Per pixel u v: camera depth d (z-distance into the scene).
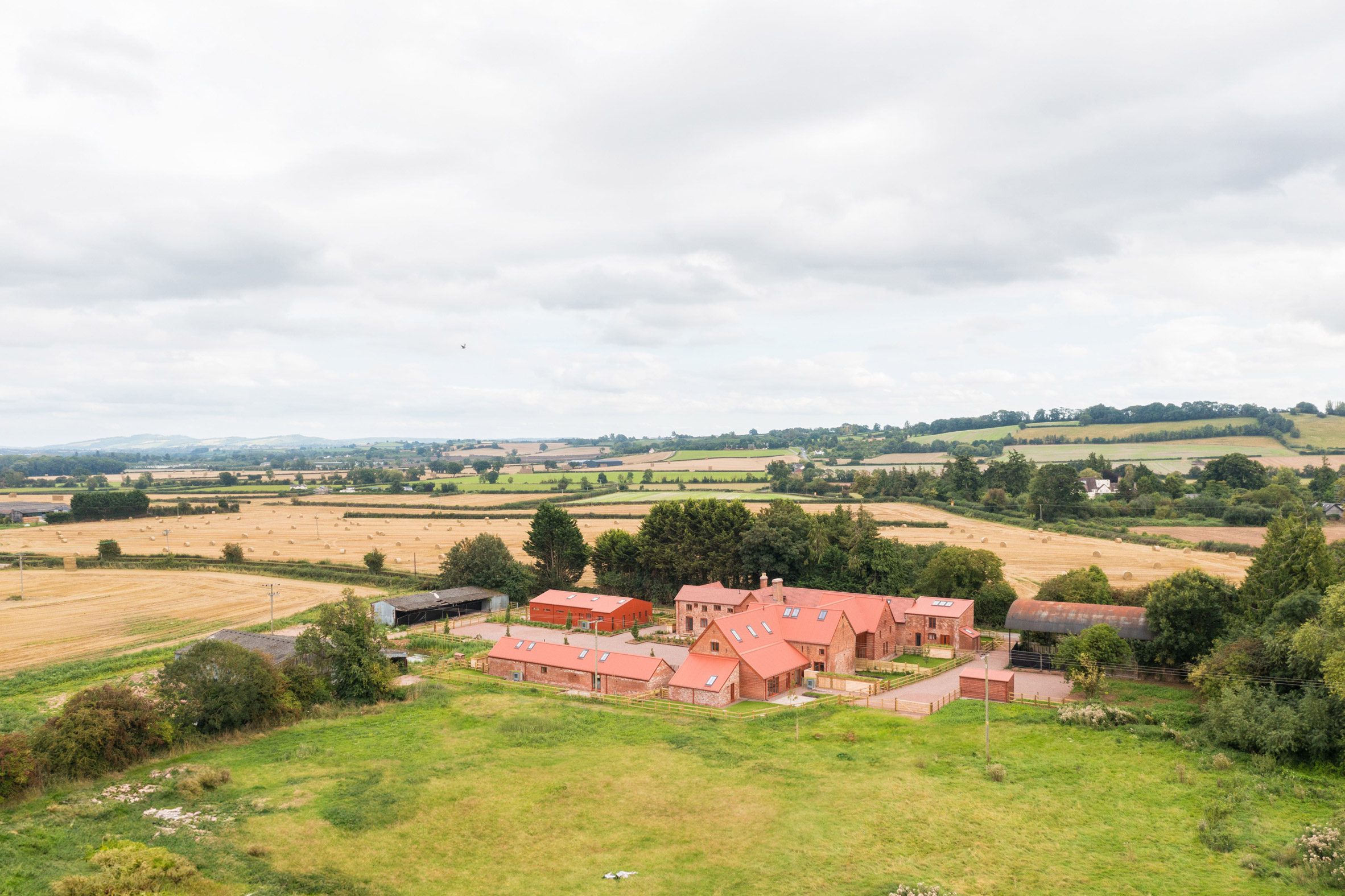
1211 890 44.28
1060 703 77.44
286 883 45.84
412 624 125.81
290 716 76.25
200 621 121.06
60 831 50.91
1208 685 71.44
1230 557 151.75
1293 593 75.25
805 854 49.41
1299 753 60.47
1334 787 55.84
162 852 45.84
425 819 54.94
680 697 84.25
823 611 97.06
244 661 74.31
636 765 64.38
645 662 88.50
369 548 189.00
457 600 131.12
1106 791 57.12
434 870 48.03
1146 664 87.56
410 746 69.38
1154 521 188.38
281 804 56.69
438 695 85.94
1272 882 44.75
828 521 137.75
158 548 191.50
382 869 48.09
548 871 48.03
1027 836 51.03
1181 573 88.38
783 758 65.75
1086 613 93.06
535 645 96.19
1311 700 61.31
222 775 60.84
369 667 84.56
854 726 73.94
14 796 56.03
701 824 53.97
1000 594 113.31
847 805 56.00
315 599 138.00
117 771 62.75
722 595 115.00
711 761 65.19
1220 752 63.09
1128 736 67.19
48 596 140.75
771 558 130.50
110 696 65.88
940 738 69.12
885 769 62.56
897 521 199.75
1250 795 55.38
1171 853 48.53
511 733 72.50
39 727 65.12
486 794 58.84
